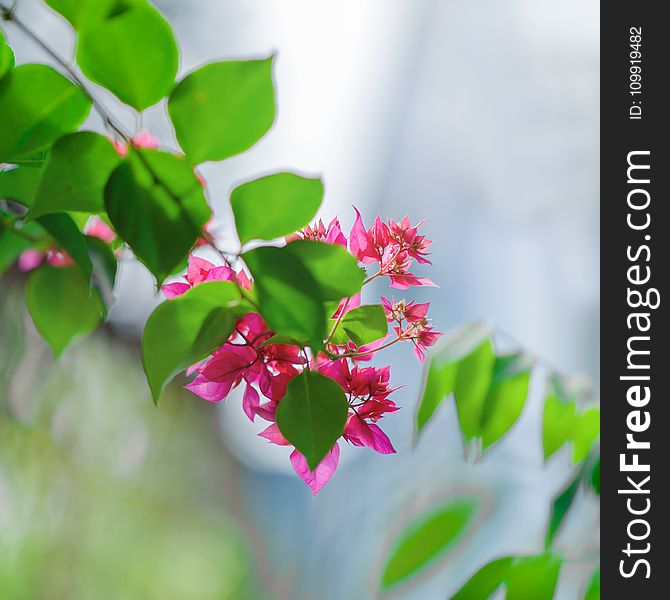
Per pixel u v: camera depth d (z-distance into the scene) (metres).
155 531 2.64
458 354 1.17
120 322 2.56
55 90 0.99
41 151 1.02
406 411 2.41
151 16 0.95
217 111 0.97
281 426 1.01
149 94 0.97
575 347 3.29
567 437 1.21
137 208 0.96
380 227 1.14
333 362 1.08
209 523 2.89
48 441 2.24
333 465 1.08
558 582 1.10
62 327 1.09
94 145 0.97
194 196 0.97
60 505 2.31
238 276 1.06
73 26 0.95
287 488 3.15
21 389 2.12
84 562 2.37
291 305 0.98
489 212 3.46
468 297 3.32
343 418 1.02
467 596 1.10
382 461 2.41
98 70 0.96
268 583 2.96
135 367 2.58
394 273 1.14
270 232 0.99
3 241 1.08
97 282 1.03
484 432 1.18
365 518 2.21
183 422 2.85
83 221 1.08
